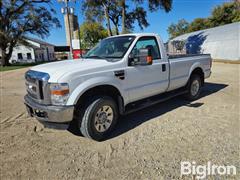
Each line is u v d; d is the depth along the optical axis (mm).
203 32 28766
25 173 2758
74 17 16781
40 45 59469
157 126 4129
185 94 5738
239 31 20000
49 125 3377
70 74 3168
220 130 3795
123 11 24172
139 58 3867
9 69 23234
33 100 3541
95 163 2936
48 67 3531
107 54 4258
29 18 32406
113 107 3744
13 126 4395
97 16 26797
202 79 6152
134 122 4418
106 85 3568
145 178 2559
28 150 3357
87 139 3719
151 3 22797
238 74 10938
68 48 17312
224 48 21688
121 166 2836
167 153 3096
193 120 4352
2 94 7703
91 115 3422
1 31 30672
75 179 2600
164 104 5652
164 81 4699
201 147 3215
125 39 4281
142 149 3260
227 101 5691
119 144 3467
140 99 4309
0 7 29844
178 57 5188
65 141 3664
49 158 3109
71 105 3160
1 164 2975
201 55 6020
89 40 57438
